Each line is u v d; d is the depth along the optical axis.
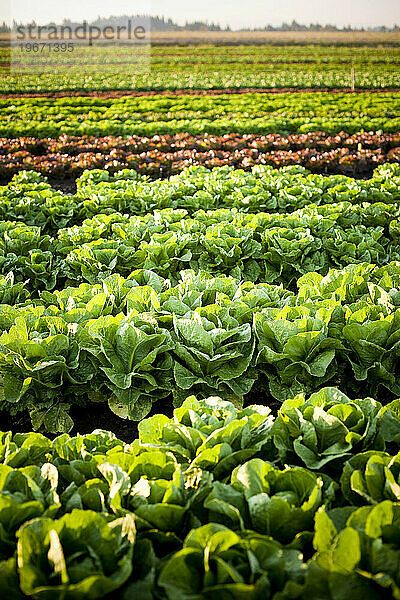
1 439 2.78
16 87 31.48
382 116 19.86
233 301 4.32
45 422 3.91
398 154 12.81
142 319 3.96
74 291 4.79
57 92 30.67
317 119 17.84
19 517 2.13
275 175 10.42
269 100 24.69
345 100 23.98
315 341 3.90
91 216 8.48
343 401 2.88
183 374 3.87
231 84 33.19
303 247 6.45
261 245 6.65
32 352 3.74
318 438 2.72
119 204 8.49
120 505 2.29
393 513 2.02
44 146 15.41
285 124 17.73
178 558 1.87
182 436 2.72
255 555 1.96
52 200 8.38
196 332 3.79
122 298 4.69
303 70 42.19
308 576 1.86
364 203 8.06
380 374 4.01
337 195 8.76
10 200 8.87
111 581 1.84
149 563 2.03
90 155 13.03
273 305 4.47
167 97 26.44
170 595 1.83
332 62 47.81
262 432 2.80
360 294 4.82
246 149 13.54
